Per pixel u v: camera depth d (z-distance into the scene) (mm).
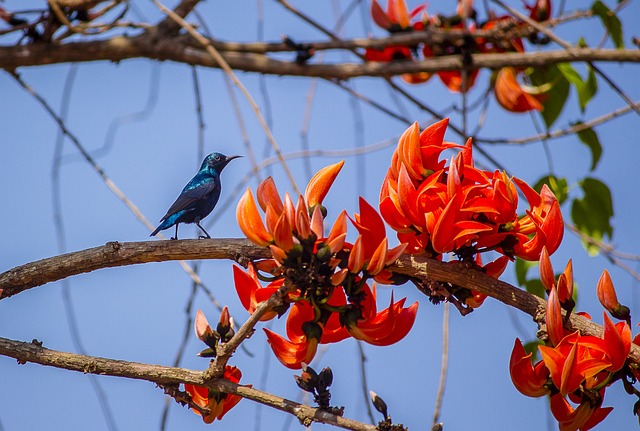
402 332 5621
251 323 5520
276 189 5508
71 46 11156
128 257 6297
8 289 6562
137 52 11344
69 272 6492
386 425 5223
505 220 5457
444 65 11602
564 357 5234
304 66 11719
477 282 5648
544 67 11500
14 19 11008
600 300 5605
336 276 5398
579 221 9914
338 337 5809
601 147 10484
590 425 5496
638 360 5312
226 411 5867
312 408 5441
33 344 6320
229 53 11750
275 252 5359
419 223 5574
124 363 6082
